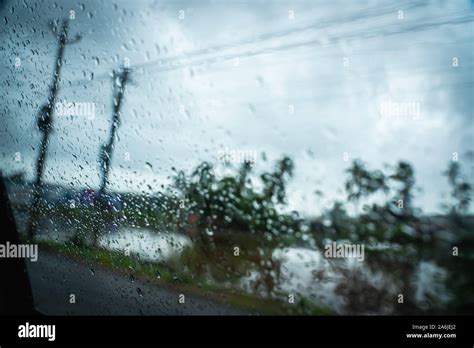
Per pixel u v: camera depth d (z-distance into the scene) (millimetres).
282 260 1972
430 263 1674
